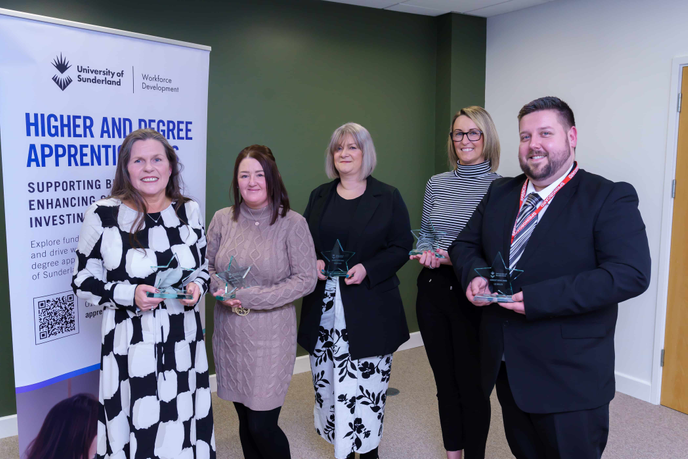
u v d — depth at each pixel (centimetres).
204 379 187
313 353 225
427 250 214
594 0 332
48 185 186
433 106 415
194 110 235
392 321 219
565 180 151
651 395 317
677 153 296
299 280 198
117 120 206
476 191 220
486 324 161
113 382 168
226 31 318
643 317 319
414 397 327
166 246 176
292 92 348
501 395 163
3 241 265
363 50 374
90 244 168
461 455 228
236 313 196
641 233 138
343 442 214
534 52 373
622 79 320
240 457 258
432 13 392
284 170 353
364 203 218
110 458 170
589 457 143
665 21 296
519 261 150
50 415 197
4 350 272
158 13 294
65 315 196
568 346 142
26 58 177
